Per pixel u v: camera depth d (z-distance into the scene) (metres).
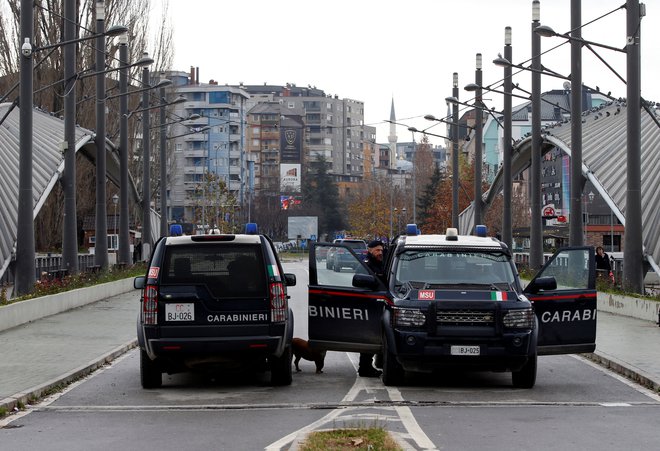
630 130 45.62
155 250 22.66
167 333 22.30
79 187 113.31
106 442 16.39
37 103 98.00
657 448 15.44
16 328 38.62
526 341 22.53
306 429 17.09
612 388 23.70
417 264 24.38
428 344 22.48
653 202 54.16
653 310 40.94
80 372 26.09
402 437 16.19
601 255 55.34
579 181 52.75
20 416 19.53
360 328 24.48
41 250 107.50
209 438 16.62
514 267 24.45
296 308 52.34
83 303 51.66
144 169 87.31
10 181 58.16
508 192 77.50
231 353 22.42
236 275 22.52
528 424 17.84
